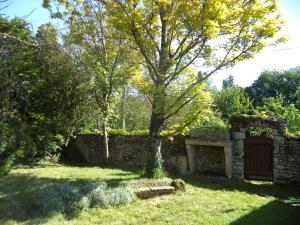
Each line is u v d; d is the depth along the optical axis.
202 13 10.53
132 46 13.44
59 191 9.06
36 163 15.91
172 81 12.70
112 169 15.52
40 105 16.62
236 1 11.61
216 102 32.88
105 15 14.01
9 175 12.45
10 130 14.19
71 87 16.83
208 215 8.69
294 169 13.18
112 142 18.31
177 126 12.83
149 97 12.82
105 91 16.88
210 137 14.55
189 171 15.13
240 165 14.19
